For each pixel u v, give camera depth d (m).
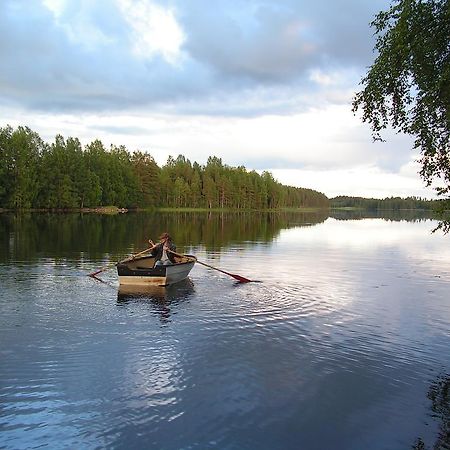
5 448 5.28
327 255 23.61
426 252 26.03
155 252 15.89
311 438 5.63
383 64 7.46
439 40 7.01
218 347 8.61
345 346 8.86
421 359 8.26
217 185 111.50
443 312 11.59
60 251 21.61
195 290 13.67
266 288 14.24
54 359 7.85
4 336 9.00
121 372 7.38
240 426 5.84
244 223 55.38
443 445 5.54
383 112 8.05
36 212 65.25
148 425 5.82
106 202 81.12
